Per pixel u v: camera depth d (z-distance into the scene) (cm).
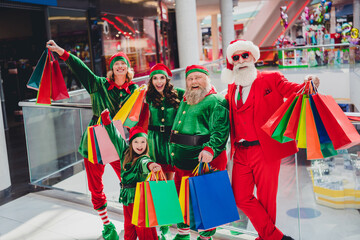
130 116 278
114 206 390
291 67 1167
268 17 1945
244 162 255
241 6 2381
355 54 884
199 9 2134
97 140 271
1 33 911
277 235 260
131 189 270
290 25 1886
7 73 954
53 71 308
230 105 260
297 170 278
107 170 434
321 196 275
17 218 385
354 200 268
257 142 251
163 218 234
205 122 267
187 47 828
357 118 239
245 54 250
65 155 476
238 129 255
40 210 403
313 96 211
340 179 269
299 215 279
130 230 281
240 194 259
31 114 476
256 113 248
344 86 1054
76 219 375
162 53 1495
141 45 1195
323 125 212
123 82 314
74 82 859
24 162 617
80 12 877
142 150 267
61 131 476
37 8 757
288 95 238
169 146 284
